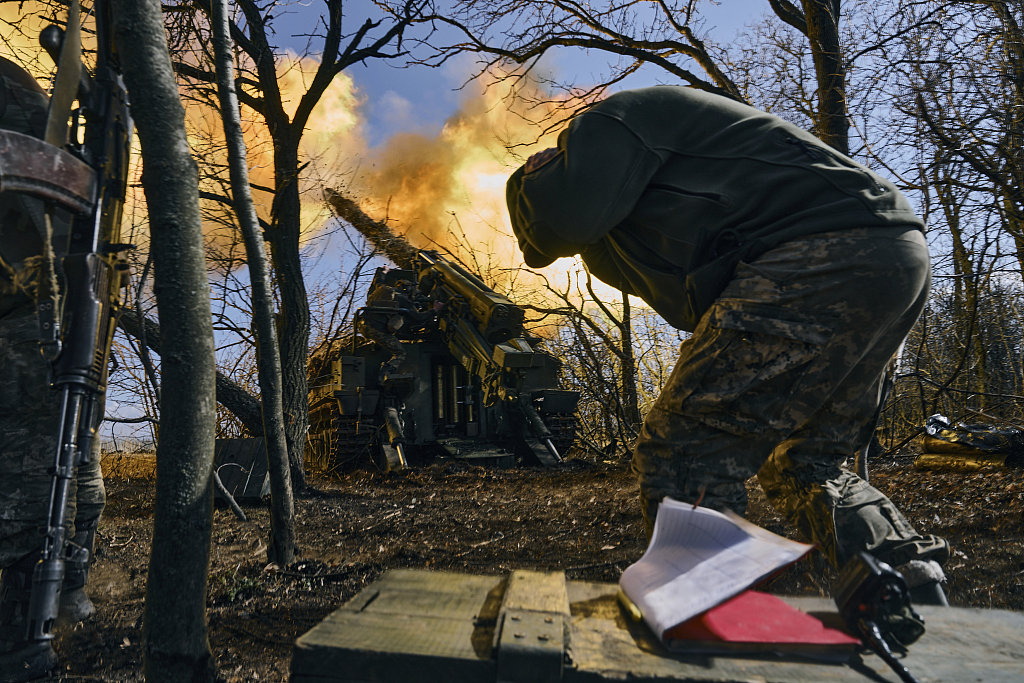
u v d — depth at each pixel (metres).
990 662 1.45
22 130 2.86
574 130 2.88
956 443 7.68
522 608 1.58
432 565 4.52
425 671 1.37
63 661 2.87
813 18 8.05
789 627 1.50
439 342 14.47
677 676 1.32
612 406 13.29
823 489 2.69
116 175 2.61
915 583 2.45
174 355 2.15
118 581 4.22
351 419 12.49
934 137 6.42
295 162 8.96
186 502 2.12
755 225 2.74
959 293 8.43
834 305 2.55
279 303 8.88
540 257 3.40
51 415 2.71
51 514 2.20
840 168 2.73
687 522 1.72
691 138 2.90
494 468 12.38
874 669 1.41
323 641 1.42
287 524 4.40
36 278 2.63
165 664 2.07
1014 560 4.07
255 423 9.53
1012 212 6.39
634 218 2.99
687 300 2.95
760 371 2.59
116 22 2.21
